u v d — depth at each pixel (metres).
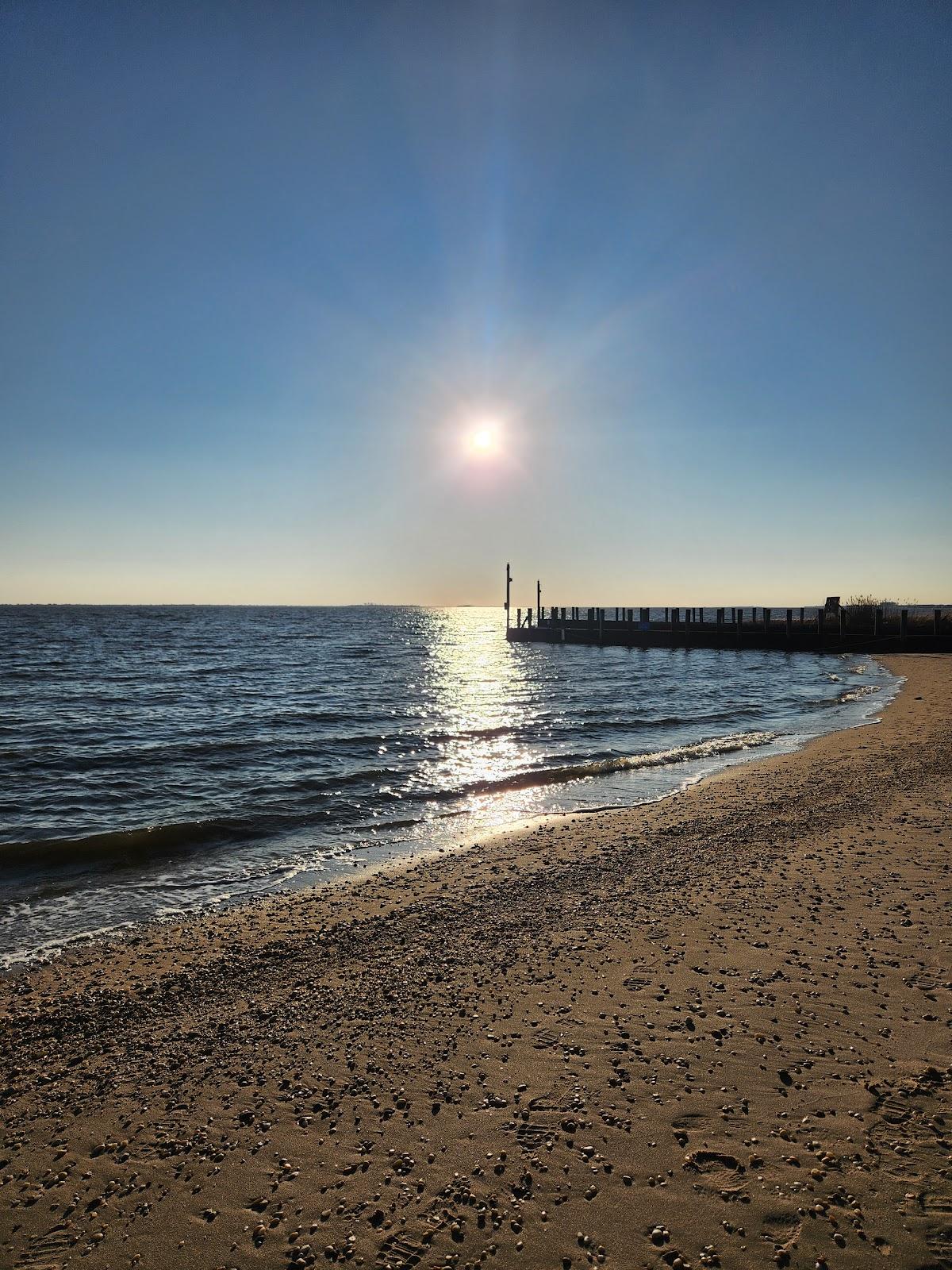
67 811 13.07
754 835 10.48
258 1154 4.05
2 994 6.43
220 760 17.56
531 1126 4.15
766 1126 4.00
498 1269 3.18
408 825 12.33
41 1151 4.18
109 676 37.72
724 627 57.81
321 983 6.38
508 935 7.27
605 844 10.58
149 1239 3.46
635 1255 3.21
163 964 6.98
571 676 40.47
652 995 5.69
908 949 6.23
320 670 43.50
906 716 22.06
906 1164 3.64
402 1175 3.81
